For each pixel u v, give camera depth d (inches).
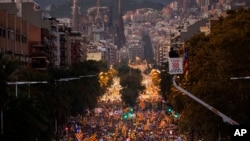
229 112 6988.2
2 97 6156.5
